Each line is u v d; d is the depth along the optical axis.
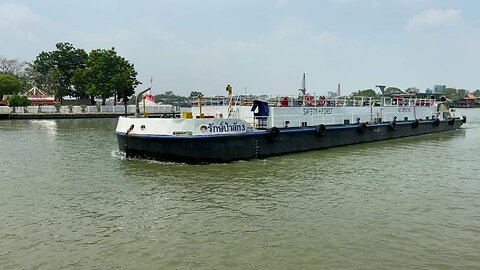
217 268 8.35
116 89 76.62
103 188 15.02
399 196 14.01
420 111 38.66
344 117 29.41
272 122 23.67
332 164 20.16
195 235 10.19
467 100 146.50
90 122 59.28
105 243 9.68
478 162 21.14
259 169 18.55
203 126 19.05
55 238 10.00
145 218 11.51
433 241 9.89
